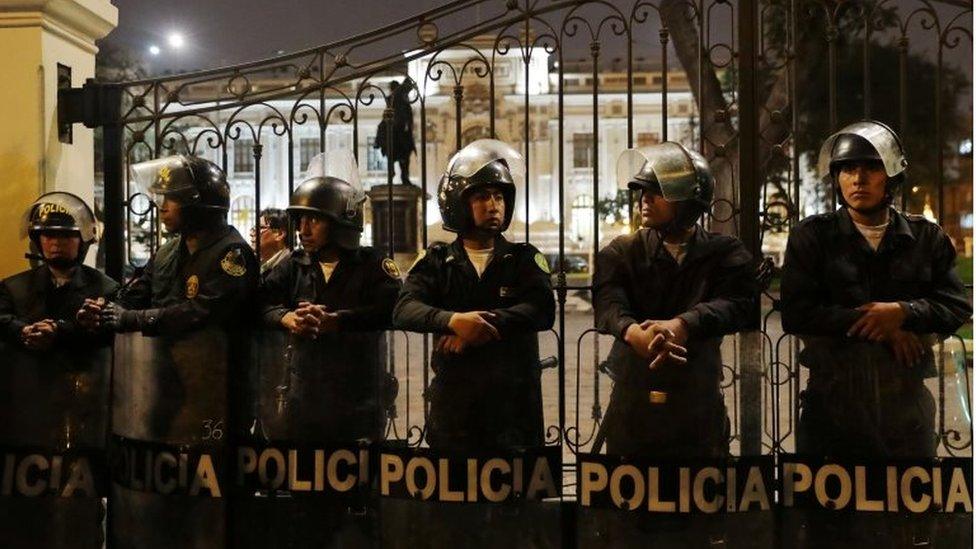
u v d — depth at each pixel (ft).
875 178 13.14
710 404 13.51
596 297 13.69
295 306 14.90
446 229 14.32
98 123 18.17
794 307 13.44
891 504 13.44
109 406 15.99
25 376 15.84
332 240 14.76
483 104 100.01
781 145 16.01
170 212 14.99
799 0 16.22
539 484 14.07
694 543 13.51
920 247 13.37
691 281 13.46
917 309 12.96
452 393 13.99
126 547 15.47
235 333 15.08
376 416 14.84
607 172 101.96
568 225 102.63
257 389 15.05
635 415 13.57
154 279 15.40
